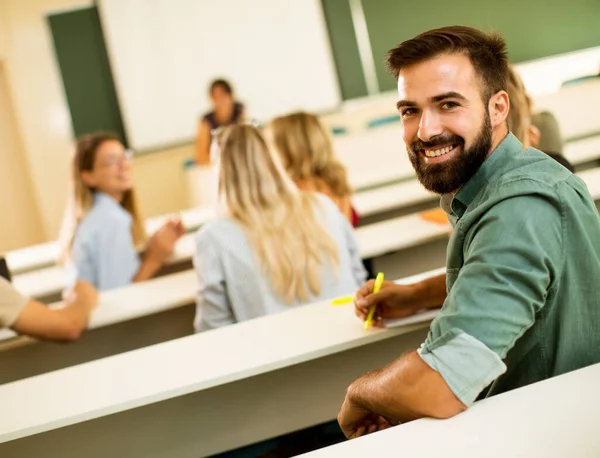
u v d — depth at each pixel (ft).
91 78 21.18
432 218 9.50
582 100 17.02
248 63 21.43
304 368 6.02
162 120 21.43
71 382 5.26
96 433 5.88
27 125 21.36
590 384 3.64
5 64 21.01
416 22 21.36
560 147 9.12
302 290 6.70
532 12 21.53
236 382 5.95
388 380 3.69
